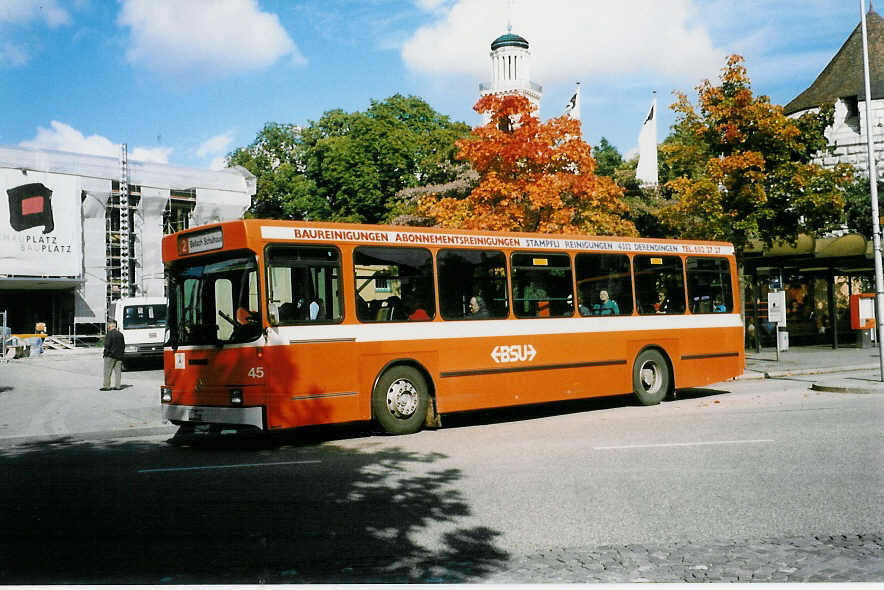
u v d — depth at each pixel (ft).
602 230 74.84
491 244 41.91
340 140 179.52
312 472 27.76
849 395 49.75
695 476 25.61
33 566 17.03
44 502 23.44
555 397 43.50
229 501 23.27
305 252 35.06
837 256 85.25
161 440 38.75
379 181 171.22
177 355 36.14
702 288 52.37
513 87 281.95
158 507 22.61
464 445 33.24
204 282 35.45
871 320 60.80
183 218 176.76
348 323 35.91
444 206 73.05
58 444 37.47
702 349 51.49
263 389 33.19
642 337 48.14
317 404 34.47
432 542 18.70
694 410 44.29
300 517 21.20
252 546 18.45
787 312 96.58
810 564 16.75
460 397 39.50
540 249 43.98
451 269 40.09
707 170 73.20
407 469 27.89
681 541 18.61
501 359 41.27
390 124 179.01
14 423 44.11
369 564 16.99
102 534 19.69
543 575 16.15
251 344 33.40
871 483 24.29
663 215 76.89
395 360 37.24
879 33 160.56
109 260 161.79
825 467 26.68
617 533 19.31
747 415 40.78
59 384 70.28
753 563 16.85
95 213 158.81
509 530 19.69
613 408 47.52
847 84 155.43
